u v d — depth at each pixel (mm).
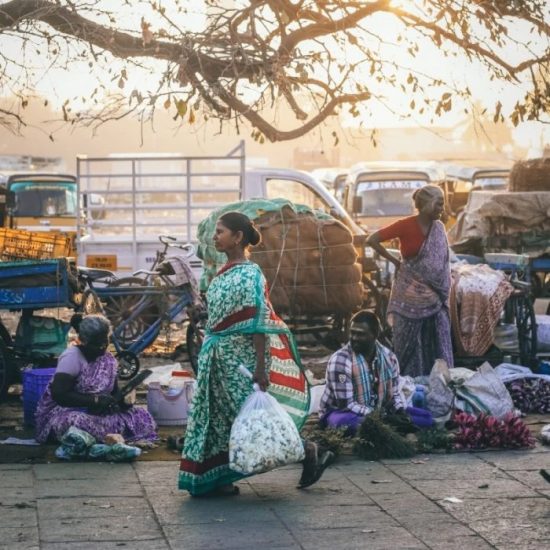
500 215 14367
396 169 25047
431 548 5945
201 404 6926
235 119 10398
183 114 9695
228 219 6945
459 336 10852
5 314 17797
